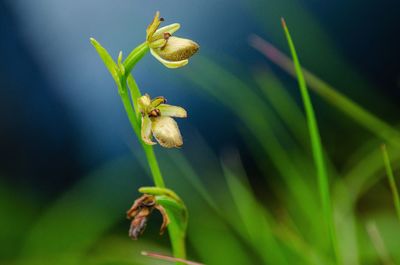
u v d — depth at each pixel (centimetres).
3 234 68
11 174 80
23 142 82
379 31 79
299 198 52
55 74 82
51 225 63
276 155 54
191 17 79
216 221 57
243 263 54
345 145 67
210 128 76
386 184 61
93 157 82
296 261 51
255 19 76
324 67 69
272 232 51
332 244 44
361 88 70
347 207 52
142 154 67
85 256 59
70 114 82
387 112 70
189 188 62
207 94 75
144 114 43
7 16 83
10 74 83
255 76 67
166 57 43
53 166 82
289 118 57
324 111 69
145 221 43
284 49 70
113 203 70
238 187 52
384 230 54
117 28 81
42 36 82
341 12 79
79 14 81
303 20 70
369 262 52
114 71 43
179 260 43
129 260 53
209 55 76
